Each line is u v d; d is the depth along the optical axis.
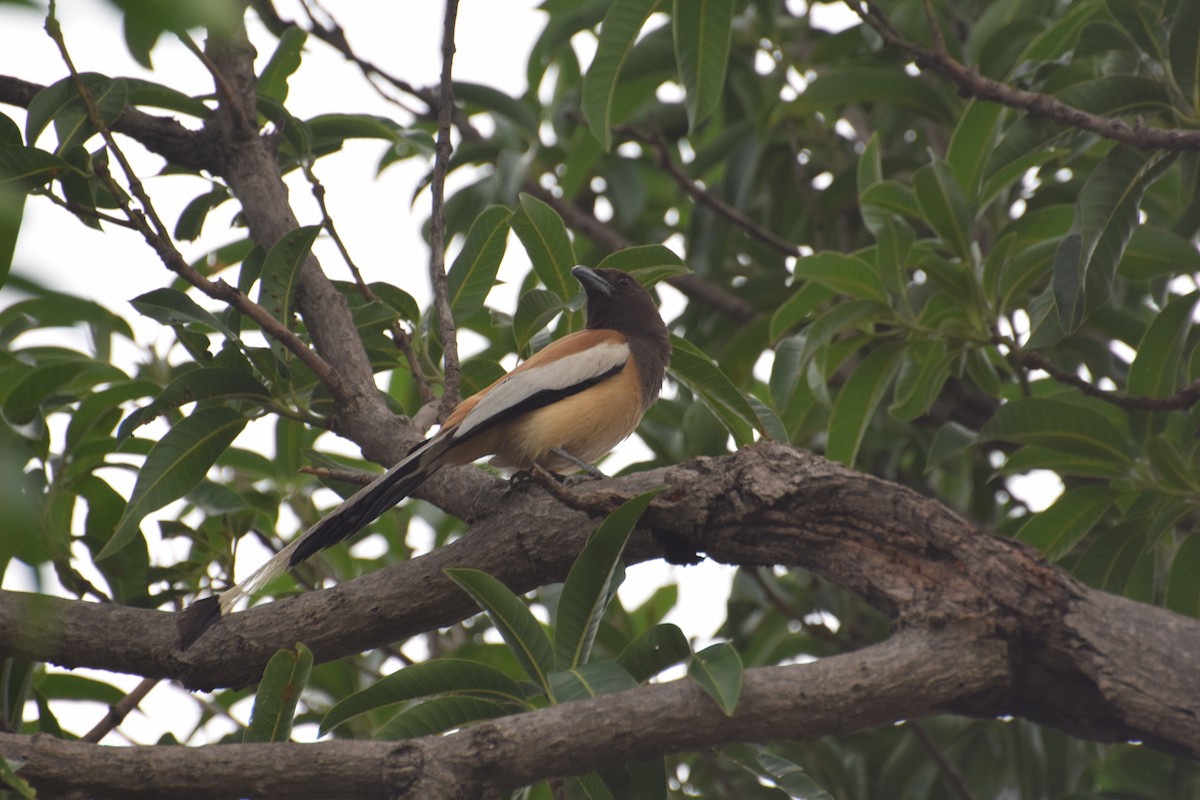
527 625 6.86
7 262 2.66
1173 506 9.81
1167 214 13.05
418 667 7.02
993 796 13.00
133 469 10.45
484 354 13.63
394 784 5.84
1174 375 9.96
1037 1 13.20
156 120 10.66
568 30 13.61
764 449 7.46
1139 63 10.16
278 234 10.10
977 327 10.90
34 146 8.70
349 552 12.81
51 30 7.80
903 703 6.25
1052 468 10.23
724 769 12.65
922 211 10.59
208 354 9.10
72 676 10.60
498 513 8.03
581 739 5.98
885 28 9.62
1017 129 9.82
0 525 2.90
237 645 7.75
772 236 14.77
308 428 13.25
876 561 6.81
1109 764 12.98
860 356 14.72
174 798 5.82
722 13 9.66
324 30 12.23
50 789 5.74
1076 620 6.29
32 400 9.91
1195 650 6.05
